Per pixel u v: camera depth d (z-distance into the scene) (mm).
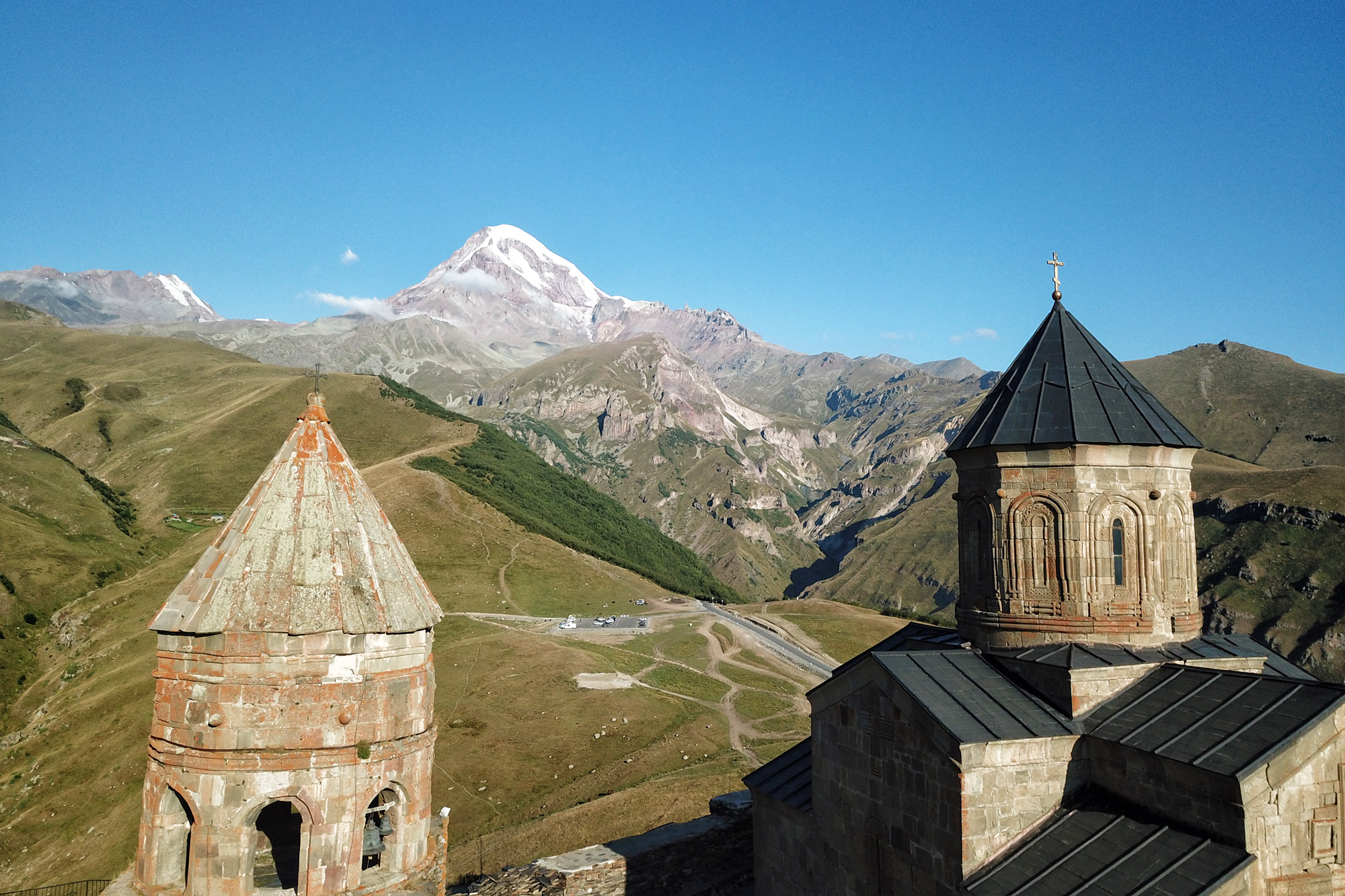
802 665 89500
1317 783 13352
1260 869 12703
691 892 24250
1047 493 18781
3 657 78062
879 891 16875
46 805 54406
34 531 100125
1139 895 12789
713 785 42906
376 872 11984
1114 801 15102
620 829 38344
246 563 11766
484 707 65062
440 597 106312
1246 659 17922
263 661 11312
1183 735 14398
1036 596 18781
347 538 12508
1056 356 20375
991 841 14938
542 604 111562
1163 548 18781
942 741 15312
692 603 130375
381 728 11938
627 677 76500
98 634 82438
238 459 154625
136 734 59500
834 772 18422
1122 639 18000
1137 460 18609
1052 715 16234
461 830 47219
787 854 19984
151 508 133375
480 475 159000
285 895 11297
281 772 11195
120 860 45219
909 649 21484
